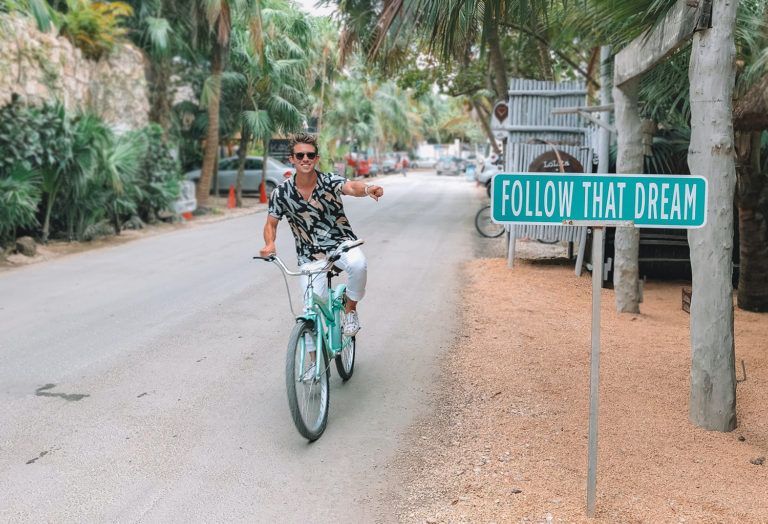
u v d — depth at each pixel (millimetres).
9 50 11469
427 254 11891
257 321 7199
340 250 4473
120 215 14977
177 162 16812
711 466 4078
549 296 8695
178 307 7746
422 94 20625
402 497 3676
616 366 5863
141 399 5008
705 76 4473
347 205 21547
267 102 21531
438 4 7277
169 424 4578
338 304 4863
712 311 4566
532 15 8008
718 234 4516
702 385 4629
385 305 8008
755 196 8109
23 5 12141
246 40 20078
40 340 6418
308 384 4348
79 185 12289
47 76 12633
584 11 7156
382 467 4016
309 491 3738
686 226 3398
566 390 5258
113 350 6148
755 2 7121
